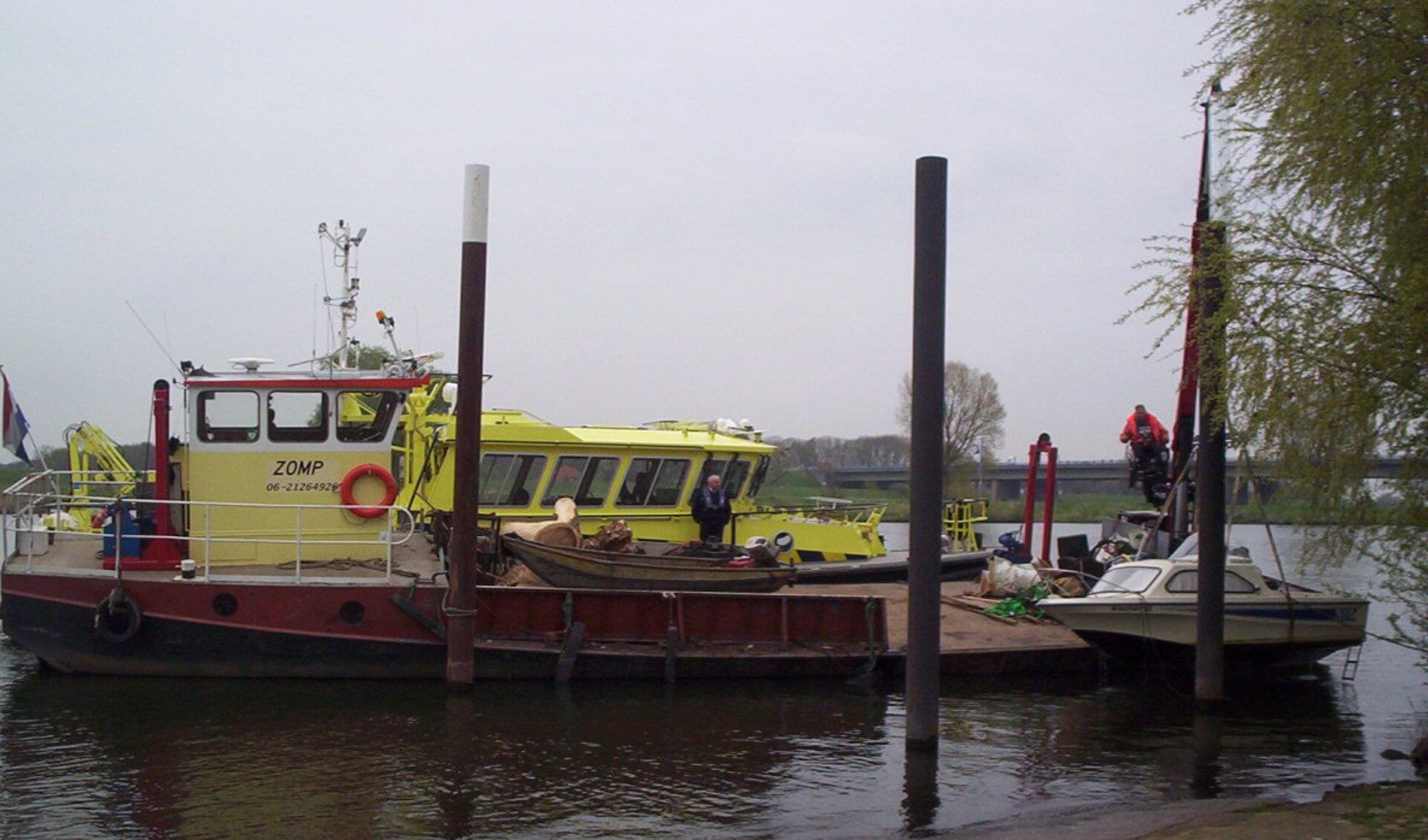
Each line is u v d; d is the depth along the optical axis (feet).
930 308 37.63
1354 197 33.91
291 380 53.62
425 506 60.90
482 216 47.42
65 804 34.32
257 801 34.73
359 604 49.96
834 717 46.50
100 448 62.69
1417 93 32.55
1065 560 70.33
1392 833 28.35
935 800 35.73
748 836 32.14
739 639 53.21
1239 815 31.35
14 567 51.11
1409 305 32.65
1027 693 53.11
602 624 51.90
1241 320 36.70
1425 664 43.62
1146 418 69.46
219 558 53.31
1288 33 34.35
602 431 69.36
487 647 50.16
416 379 54.13
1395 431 34.68
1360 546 37.19
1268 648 54.80
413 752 40.27
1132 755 42.06
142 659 49.70
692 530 69.26
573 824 32.94
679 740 42.39
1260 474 39.63
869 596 54.24
